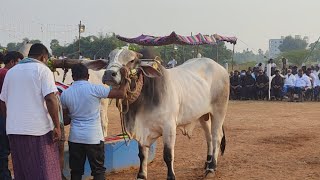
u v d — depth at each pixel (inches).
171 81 288.8
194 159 382.0
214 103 331.6
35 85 209.6
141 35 989.2
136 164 346.3
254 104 901.8
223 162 368.8
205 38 1002.1
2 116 265.7
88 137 236.7
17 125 209.6
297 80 983.6
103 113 387.5
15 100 211.3
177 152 410.0
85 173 306.8
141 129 276.4
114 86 248.8
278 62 2133.4
